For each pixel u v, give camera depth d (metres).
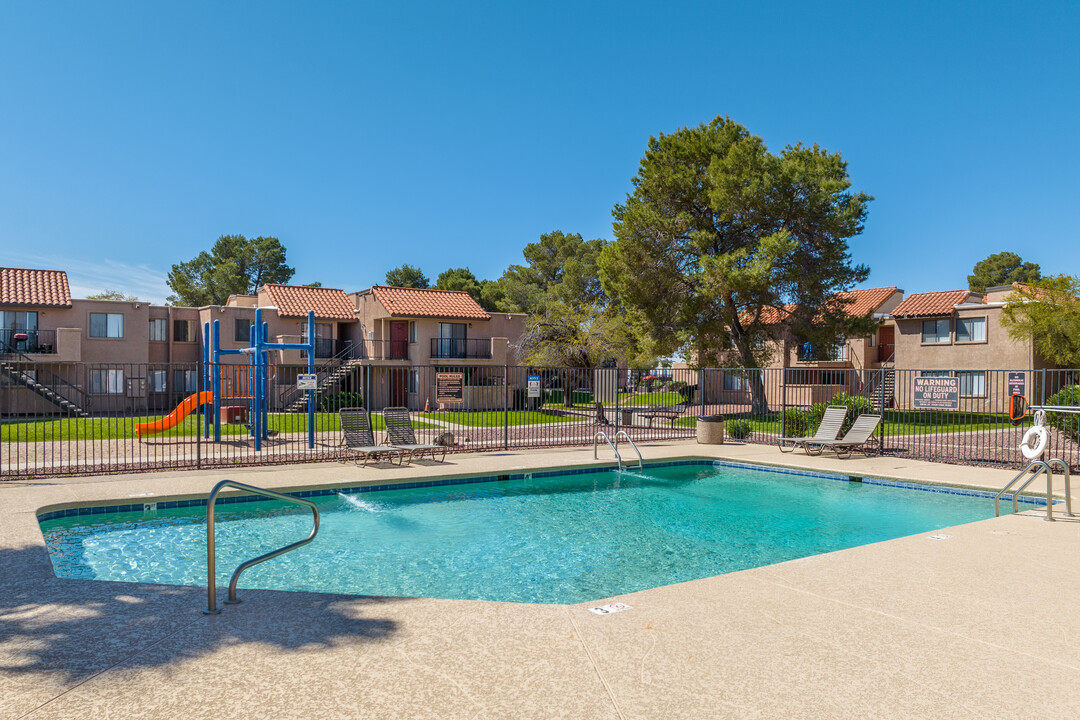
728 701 3.12
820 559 5.85
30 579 5.09
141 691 3.18
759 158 23.23
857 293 39.41
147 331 30.22
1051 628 4.15
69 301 28.34
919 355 31.34
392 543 7.90
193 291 54.00
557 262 50.88
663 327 25.45
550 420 23.64
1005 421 23.61
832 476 12.12
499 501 10.41
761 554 7.55
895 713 3.02
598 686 3.28
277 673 3.40
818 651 3.76
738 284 22.05
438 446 13.30
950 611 4.46
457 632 4.00
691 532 8.54
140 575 6.48
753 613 4.41
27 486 9.77
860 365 35.50
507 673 3.42
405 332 32.84
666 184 24.47
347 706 3.04
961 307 29.75
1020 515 7.90
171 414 18.44
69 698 3.11
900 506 9.98
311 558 7.24
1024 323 24.66
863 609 4.50
